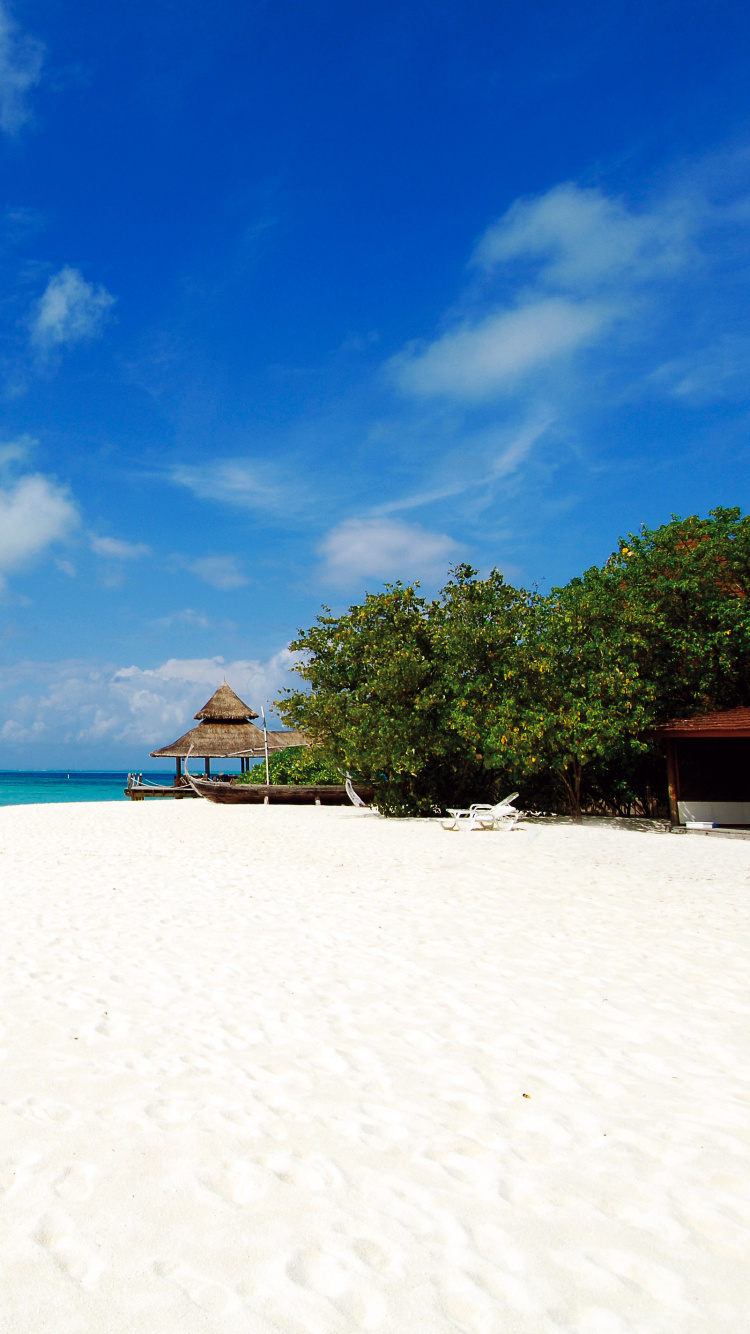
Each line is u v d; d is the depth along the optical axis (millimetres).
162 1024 5512
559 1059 4945
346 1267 2887
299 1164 3639
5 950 7484
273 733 44438
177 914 9258
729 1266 2928
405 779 24344
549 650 21859
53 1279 2791
